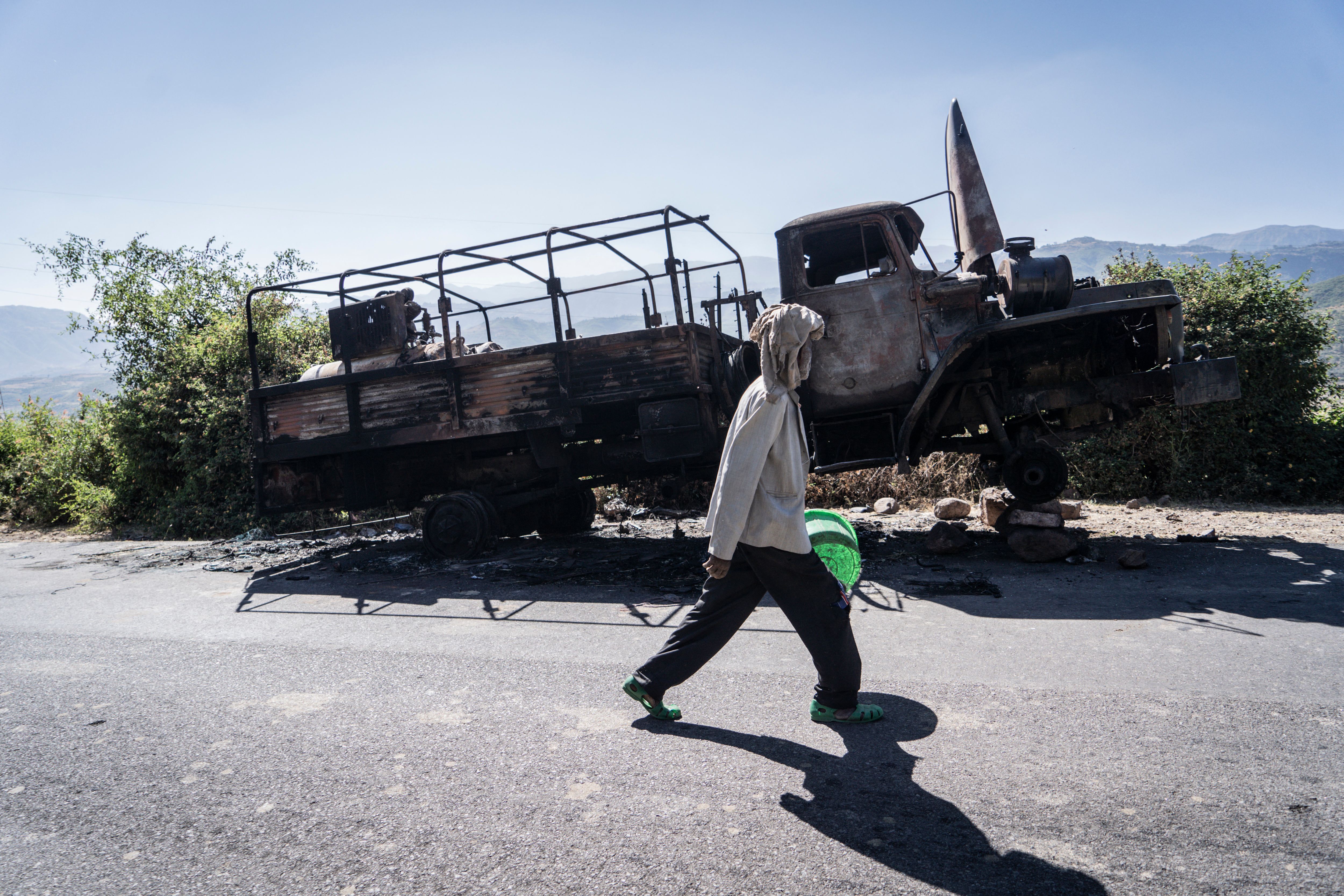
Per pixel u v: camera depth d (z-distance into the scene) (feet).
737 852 7.11
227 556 27.40
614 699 11.35
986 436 23.18
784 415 9.65
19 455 48.42
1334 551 19.98
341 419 24.17
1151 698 10.57
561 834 7.55
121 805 8.63
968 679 11.65
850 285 21.42
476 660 13.60
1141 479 31.78
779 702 11.01
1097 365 22.11
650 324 24.07
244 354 37.70
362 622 16.79
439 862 7.14
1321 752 8.75
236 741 10.35
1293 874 6.51
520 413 22.09
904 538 23.75
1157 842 7.07
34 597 21.67
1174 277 34.06
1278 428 31.17
